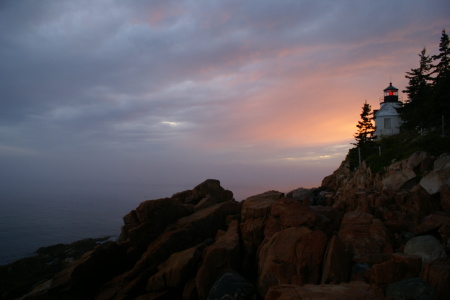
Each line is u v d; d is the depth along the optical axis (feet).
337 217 65.21
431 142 105.29
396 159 111.45
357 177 132.16
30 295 62.28
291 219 57.00
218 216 83.25
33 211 395.55
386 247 48.91
